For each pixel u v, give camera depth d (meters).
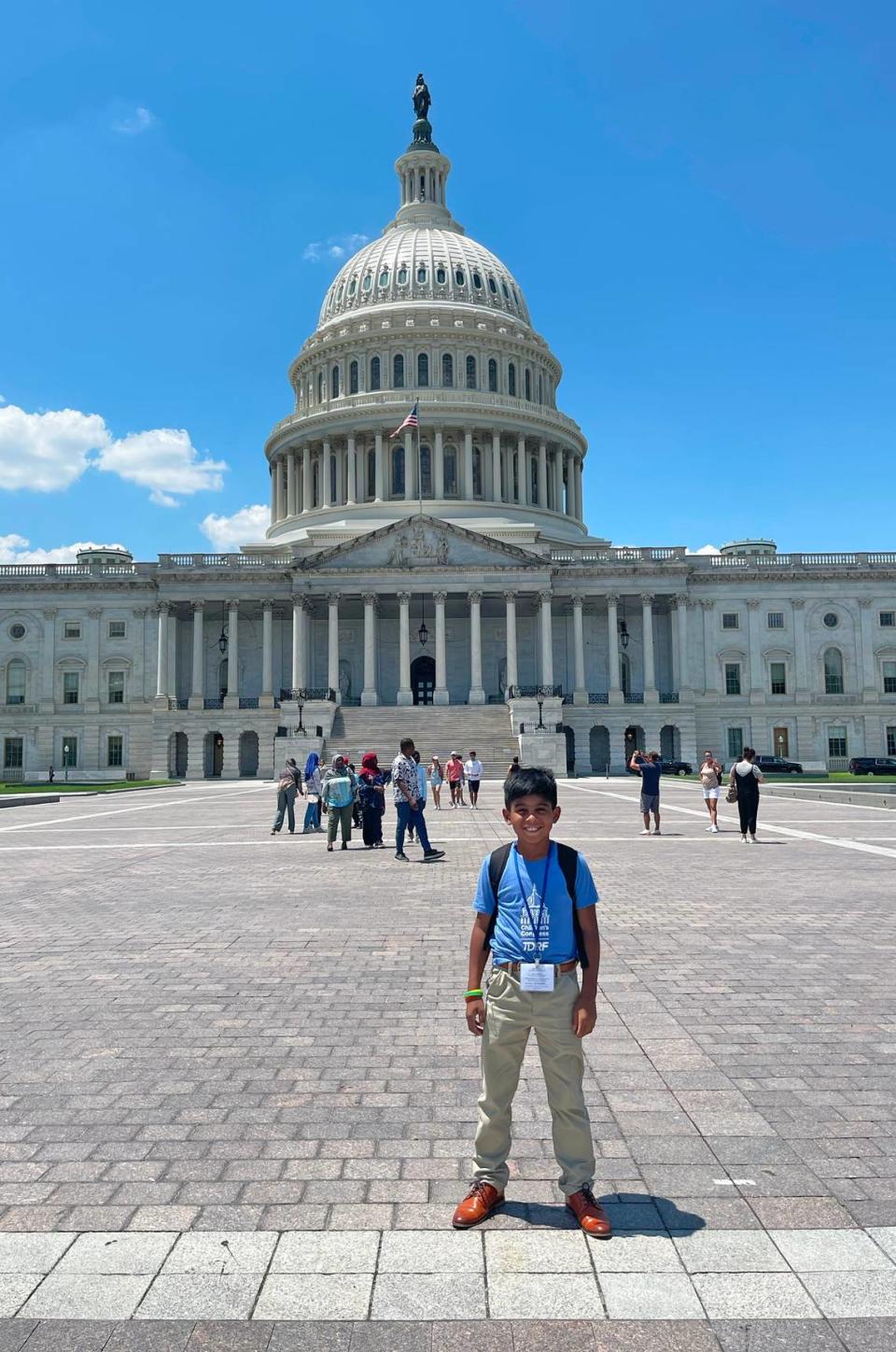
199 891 18.62
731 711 94.06
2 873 21.34
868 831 29.42
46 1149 7.05
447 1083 8.30
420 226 126.56
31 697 94.12
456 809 40.56
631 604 95.44
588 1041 9.23
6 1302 5.23
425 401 107.81
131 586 94.44
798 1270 5.44
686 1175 6.55
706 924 14.68
